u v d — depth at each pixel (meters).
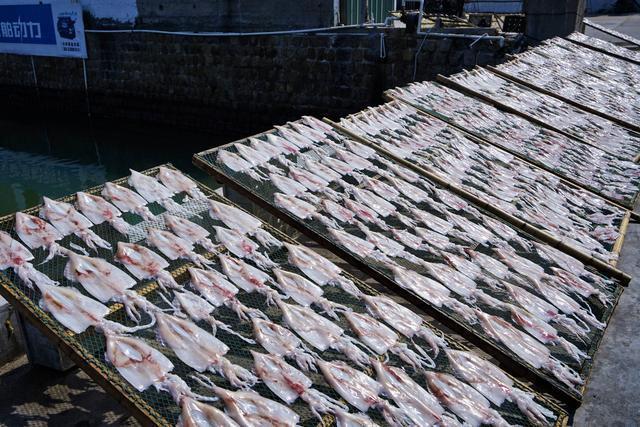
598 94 11.92
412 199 6.15
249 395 3.49
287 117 20.61
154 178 5.31
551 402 3.97
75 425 4.03
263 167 5.92
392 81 18.17
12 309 4.67
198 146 22.19
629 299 5.76
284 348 3.89
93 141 23.91
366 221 5.57
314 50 19.23
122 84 24.14
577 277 5.36
